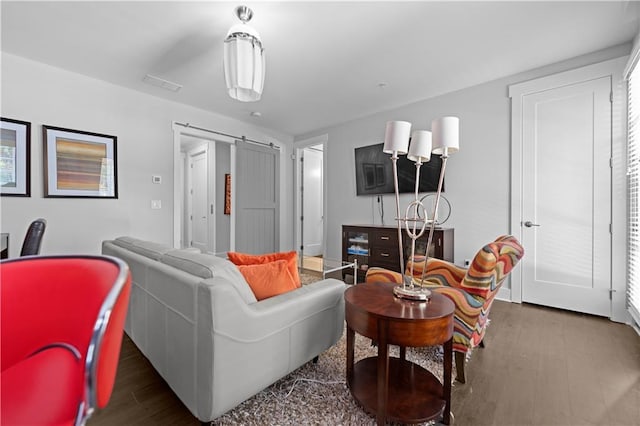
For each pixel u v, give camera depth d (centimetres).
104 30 222
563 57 265
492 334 224
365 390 142
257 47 180
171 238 365
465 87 327
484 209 318
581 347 203
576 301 268
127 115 328
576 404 145
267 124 466
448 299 144
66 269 73
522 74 293
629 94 239
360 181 432
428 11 201
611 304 251
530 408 142
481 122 319
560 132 274
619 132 245
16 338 70
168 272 138
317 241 614
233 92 188
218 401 116
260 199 475
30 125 266
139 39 234
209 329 113
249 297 139
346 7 196
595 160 257
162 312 145
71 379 65
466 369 176
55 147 280
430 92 341
